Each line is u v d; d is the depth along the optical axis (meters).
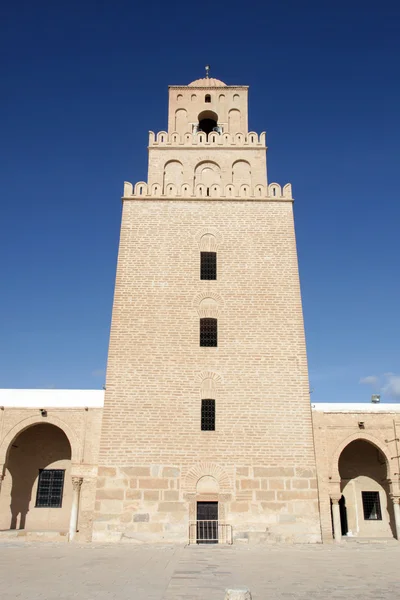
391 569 14.29
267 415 21.64
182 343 22.75
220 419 21.50
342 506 25.55
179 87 30.52
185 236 24.89
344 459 26.17
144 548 18.34
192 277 24.05
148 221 25.12
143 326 22.98
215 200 25.69
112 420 21.31
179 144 27.73
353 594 10.73
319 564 15.05
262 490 20.58
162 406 21.62
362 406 27.55
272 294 23.86
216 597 10.12
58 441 25.75
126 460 20.77
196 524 20.11
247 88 30.66
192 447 21.03
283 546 19.28
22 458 25.38
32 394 27.67
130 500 20.30
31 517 24.56
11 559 15.59
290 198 25.81
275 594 10.61
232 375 22.27
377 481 25.78
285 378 22.30
